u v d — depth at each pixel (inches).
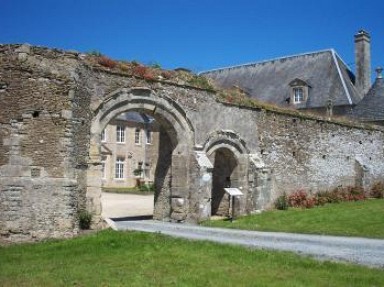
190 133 645.3
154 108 609.6
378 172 1033.5
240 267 326.0
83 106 509.0
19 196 424.5
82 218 493.7
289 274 307.7
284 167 793.6
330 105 1255.5
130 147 1744.6
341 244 445.4
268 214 693.3
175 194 633.0
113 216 717.9
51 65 451.5
